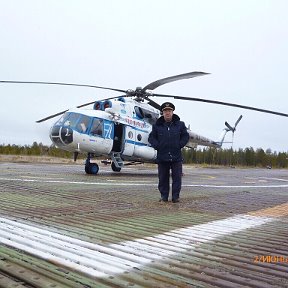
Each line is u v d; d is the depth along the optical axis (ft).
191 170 88.02
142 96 56.95
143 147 57.47
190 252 11.30
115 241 12.38
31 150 192.65
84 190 28.50
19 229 13.62
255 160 248.73
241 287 8.39
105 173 55.67
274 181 50.85
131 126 55.36
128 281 8.55
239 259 10.68
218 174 67.82
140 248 11.57
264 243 12.67
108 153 53.52
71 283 8.29
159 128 24.16
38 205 19.86
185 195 27.78
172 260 10.39
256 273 9.43
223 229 14.97
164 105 24.57
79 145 49.67
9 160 114.21
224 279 8.92
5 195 23.62
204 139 74.38
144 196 26.20
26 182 33.24
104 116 52.06
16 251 10.73
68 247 11.34
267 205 23.03
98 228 14.40
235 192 30.78
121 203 22.13
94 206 20.38
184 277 8.98
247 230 14.89
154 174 58.08
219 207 21.72
